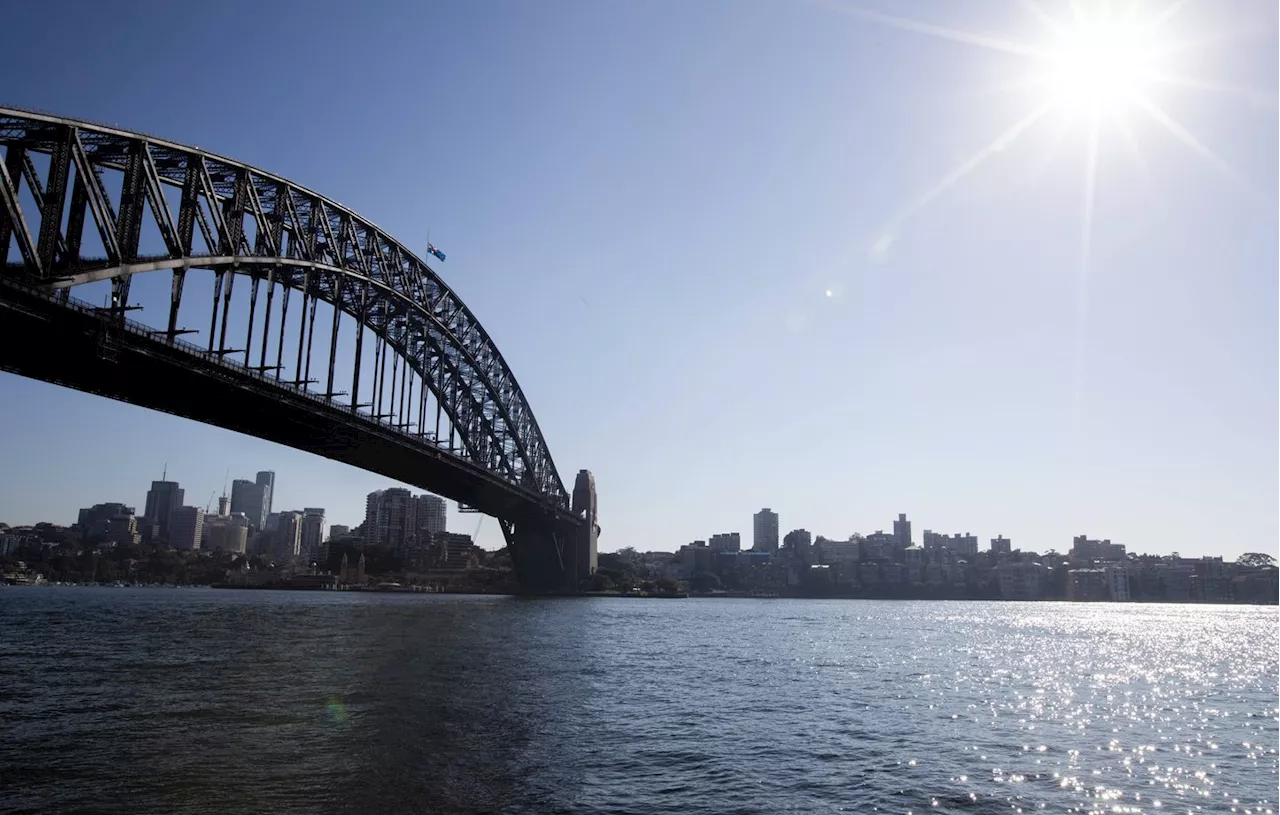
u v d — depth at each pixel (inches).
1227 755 1171.3
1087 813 861.2
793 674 2046.0
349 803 776.3
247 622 3110.2
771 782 940.0
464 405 5027.1
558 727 1182.3
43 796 765.3
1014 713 1515.7
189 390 2623.0
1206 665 2706.7
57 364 2276.1
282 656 1883.6
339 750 962.7
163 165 2384.4
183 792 786.8
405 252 3887.8
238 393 2684.5
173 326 2267.5
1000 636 4143.7
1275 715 1567.4
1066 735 1305.4
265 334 2751.0
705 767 997.8
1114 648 3474.4
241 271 2620.6
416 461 4178.2
